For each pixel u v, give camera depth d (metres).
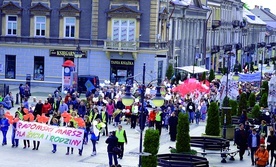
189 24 112.19
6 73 91.19
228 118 54.44
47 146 48.00
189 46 112.75
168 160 38.94
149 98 59.16
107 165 41.91
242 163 44.69
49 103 58.81
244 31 172.75
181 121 42.03
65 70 76.75
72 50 89.06
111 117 60.31
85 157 44.66
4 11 90.25
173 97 64.06
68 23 89.19
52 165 41.56
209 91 71.19
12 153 44.91
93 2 88.00
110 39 87.81
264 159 40.91
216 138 46.94
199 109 64.88
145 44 86.75
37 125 46.25
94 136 45.06
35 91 83.50
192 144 44.88
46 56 90.00
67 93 65.00
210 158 45.88
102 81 88.38
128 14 86.75
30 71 90.62
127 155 45.66
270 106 59.28
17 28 90.38
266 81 80.75
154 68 87.12
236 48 151.50
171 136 53.53
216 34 139.38
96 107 54.16
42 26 90.06
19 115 47.72
